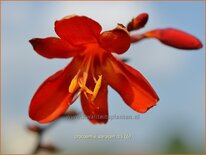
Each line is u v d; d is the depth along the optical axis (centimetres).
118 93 22
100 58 23
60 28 21
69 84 22
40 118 22
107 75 22
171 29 23
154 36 23
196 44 23
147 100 21
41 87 22
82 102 22
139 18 22
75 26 21
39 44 21
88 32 21
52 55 22
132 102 22
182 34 23
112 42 21
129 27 22
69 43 22
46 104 22
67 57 22
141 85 22
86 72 22
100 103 22
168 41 23
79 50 22
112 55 23
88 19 20
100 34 21
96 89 22
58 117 23
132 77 22
